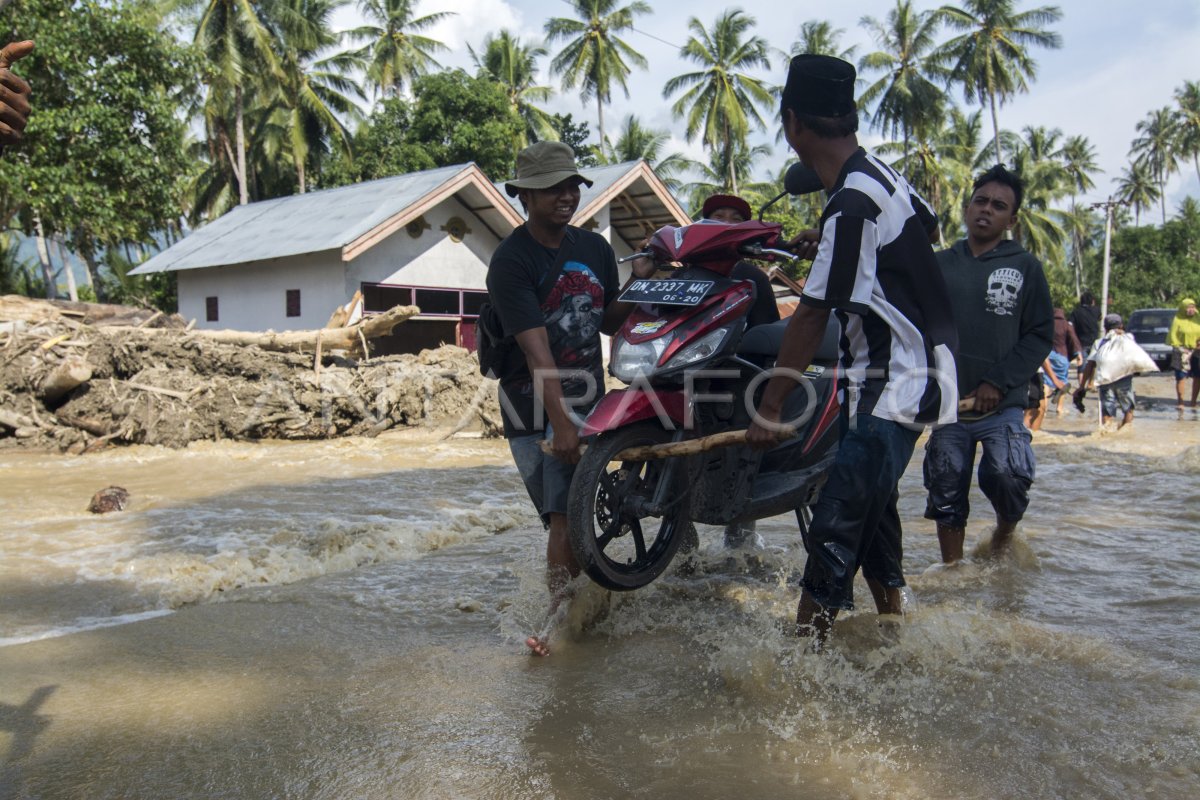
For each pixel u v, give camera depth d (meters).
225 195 39.47
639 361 3.82
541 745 2.83
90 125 19.38
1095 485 7.39
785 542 5.64
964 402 4.54
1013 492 4.66
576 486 3.59
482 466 9.44
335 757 2.78
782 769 2.64
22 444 10.85
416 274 21.03
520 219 21.27
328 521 6.03
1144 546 5.22
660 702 3.15
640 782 2.58
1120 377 11.57
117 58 20.44
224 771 2.70
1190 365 15.37
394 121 37.34
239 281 22.11
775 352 4.26
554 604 3.88
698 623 4.03
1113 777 2.54
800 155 3.41
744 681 3.25
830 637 3.65
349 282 20.09
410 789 2.57
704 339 3.86
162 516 6.59
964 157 53.19
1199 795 2.43
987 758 2.67
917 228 3.28
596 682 3.35
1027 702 3.05
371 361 13.11
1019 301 4.57
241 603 4.42
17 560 5.27
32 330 11.94
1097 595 4.28
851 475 3.32
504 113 35.72
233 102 37.84
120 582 4.79
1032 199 54.88
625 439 3.73
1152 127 73.38
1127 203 71.69
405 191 21.58
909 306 3.27
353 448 11.00
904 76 46.16
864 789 2.51
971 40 45.97
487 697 3.23
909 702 3.08
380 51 42.41
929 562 5.05
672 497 4.04
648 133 46.75
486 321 4.02
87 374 11.02
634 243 24.28
